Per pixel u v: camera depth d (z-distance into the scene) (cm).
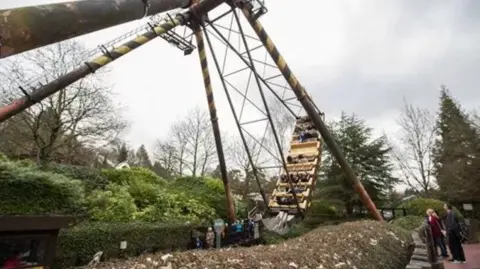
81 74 839
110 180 1532
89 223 1010
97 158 2206
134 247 1055
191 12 1246
